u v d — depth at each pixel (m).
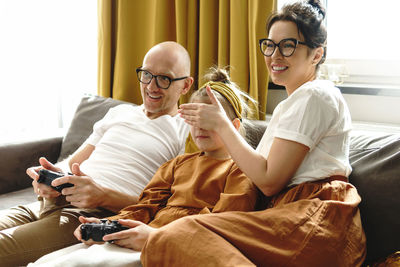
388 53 1.93
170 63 1.66
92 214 1.49
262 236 1.03
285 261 1.00
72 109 2.89
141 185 1.61
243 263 0.94
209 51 1.98
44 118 2.96
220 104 1.30
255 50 1.83
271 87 2.04
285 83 1.31
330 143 1.23
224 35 1.91
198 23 2.05
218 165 1.37
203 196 1.33
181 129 1.73
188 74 1.77
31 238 1.35
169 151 1.68
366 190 1.25
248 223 1.04
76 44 2.77
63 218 1.44
